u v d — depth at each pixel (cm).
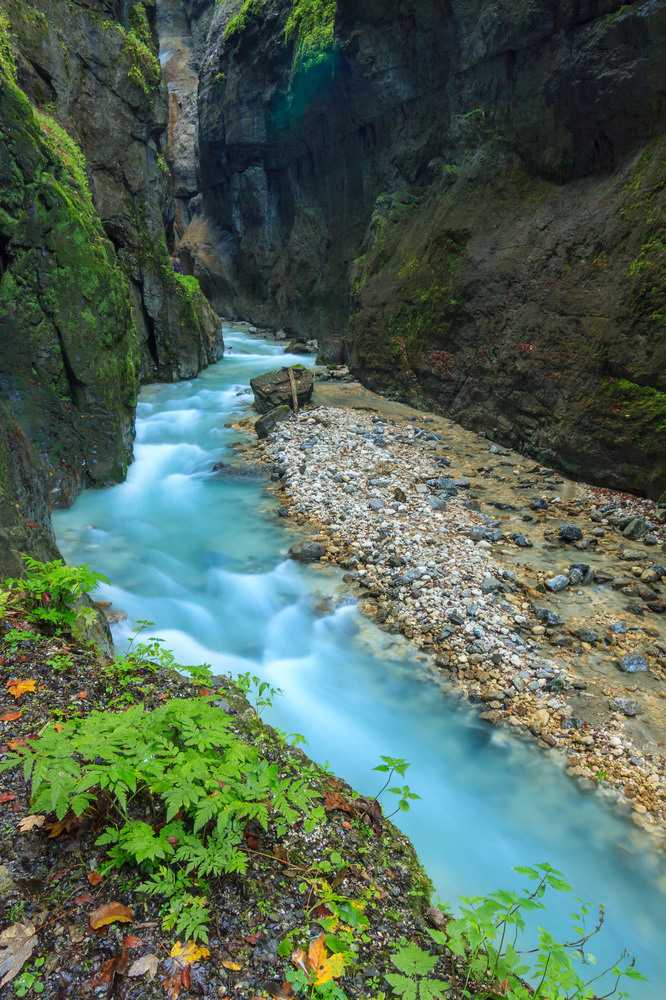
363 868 245
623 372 864
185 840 218
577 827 416
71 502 890
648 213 847
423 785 446
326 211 2117
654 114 877
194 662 570
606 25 896
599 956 335
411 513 845
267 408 1311
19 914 202
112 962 191
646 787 443
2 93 776
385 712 517
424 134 1501
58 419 879
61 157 920
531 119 1088
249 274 2608
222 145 2500
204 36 2853
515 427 1085
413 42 1412
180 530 830
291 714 511
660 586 674
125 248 1430
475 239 1193
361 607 655
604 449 896
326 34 1759
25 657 325
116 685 316
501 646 582
